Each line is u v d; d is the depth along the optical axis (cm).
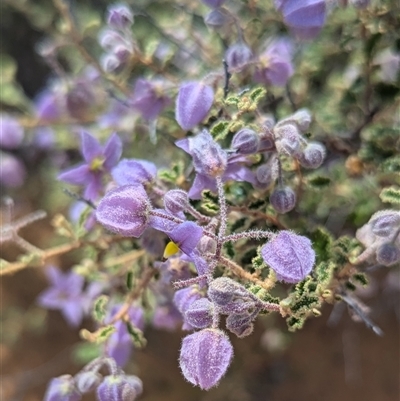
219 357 16
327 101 29
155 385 36
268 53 23
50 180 40
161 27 30
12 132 33
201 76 26
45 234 40
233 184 22
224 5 24
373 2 24
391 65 26
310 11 21
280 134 19
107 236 24
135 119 27
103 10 36
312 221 26
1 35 42
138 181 20
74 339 39
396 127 26
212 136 20
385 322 36
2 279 40
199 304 17
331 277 20
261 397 35
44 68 42
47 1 38
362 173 26
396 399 34
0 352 39
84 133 22
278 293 26
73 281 30
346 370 35
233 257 21
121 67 25
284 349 36
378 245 19
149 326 37
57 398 21
